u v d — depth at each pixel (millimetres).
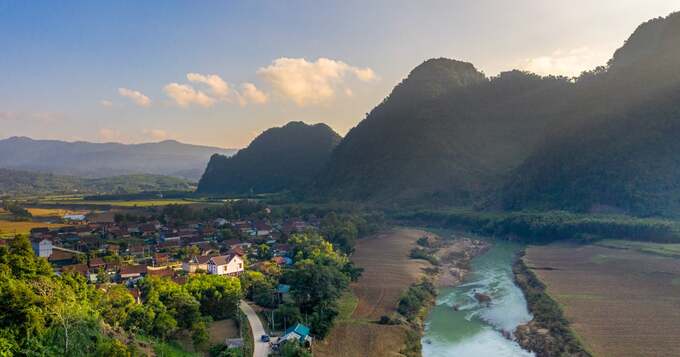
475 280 125562
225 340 66250
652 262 121312
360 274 113562
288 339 65188
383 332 77938
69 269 103875
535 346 76562
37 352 45031
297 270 91250
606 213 188375
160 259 122250
